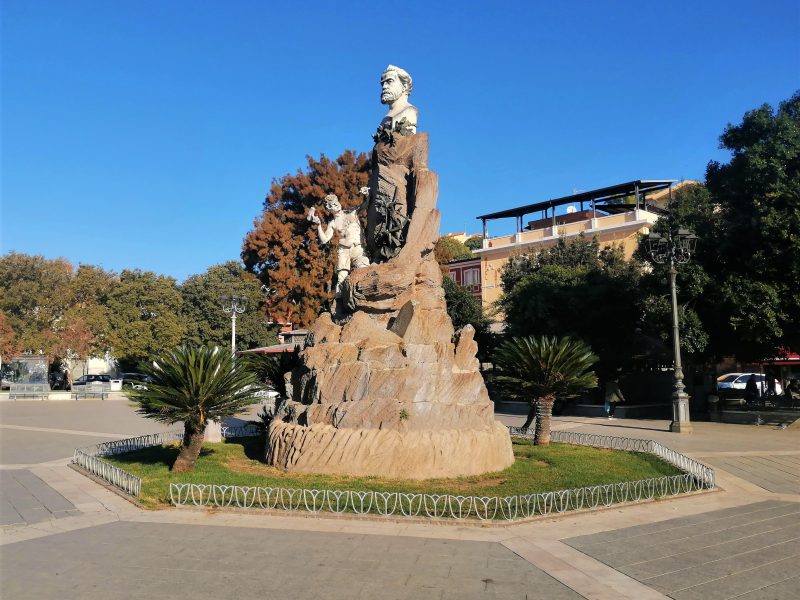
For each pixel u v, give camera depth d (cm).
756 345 2584
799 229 2159
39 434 2194
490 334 3672
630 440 1784
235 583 684
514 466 1342
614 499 1060
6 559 767
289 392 1472
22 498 1109
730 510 1042
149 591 661
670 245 2230
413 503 1001
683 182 4750
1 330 4262
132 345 4556
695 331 2398
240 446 1695
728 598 652
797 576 719
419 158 1591
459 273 5931
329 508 965
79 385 4797
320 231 1717
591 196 5084
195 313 4866
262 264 4703
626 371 3212
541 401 1717
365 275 1473
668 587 682
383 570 725
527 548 811
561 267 3347
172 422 1247
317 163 4559
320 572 718
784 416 2461
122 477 1173
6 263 4666
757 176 2278
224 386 1275
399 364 1277
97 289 4853
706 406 2880
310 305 4362
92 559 765
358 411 1248
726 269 2392
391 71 1673
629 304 2961
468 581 693
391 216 1573
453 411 1284
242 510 975
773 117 2361
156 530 891
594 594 660
